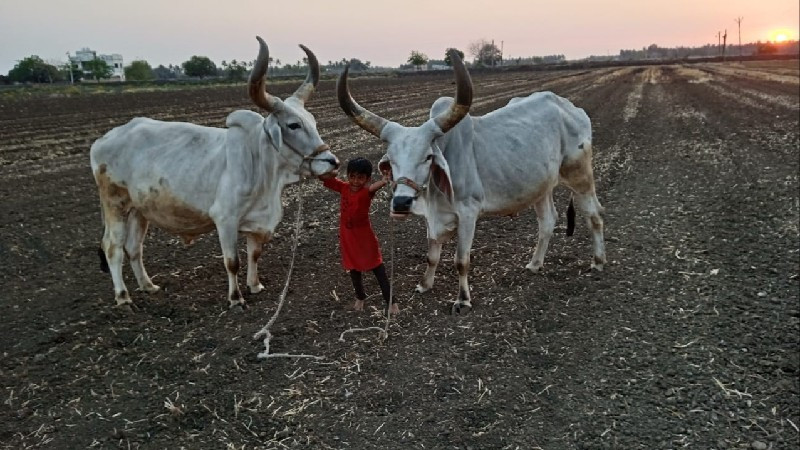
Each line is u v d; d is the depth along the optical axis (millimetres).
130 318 5734
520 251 7496
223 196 5609
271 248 7797
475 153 5613
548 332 5379
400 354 5039
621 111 23891
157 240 8188
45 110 27094
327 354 5074
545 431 4074
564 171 6426
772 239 7609
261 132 5621
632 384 4578
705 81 42031
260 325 5574
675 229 8156
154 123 5949
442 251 7531
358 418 4242
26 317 5809
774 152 13430
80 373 4855
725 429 4070
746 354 4926
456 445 3949
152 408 4391
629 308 5777
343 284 6531
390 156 5051
